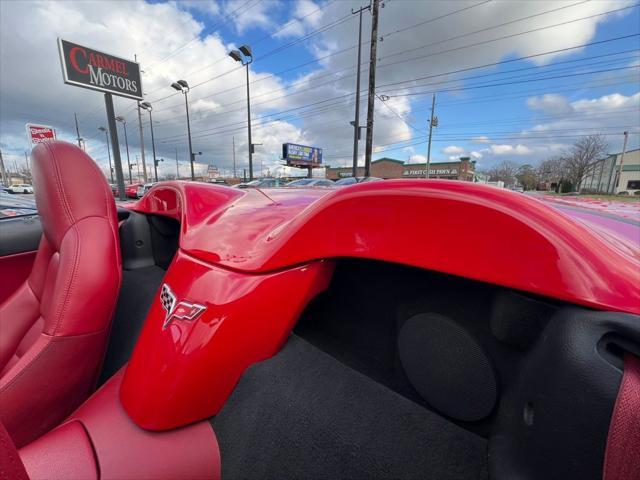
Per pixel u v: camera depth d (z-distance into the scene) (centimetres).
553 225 51
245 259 79
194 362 72
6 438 41
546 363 48
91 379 124
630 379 41
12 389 105
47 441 72
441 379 71
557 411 45
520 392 53
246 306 74
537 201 56
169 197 160
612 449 40
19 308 151
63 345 112
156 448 71
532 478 47
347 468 68
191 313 75
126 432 73
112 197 134
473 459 64
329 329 95
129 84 1398
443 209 57
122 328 156
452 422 71
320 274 79
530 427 49
